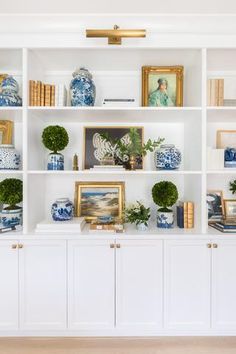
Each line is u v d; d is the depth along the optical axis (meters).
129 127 2.29
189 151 2.18
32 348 1.84
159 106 2.09
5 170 1.94
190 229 2.02
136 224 2.01
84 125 2.30
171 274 1.89
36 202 2.09
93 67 2.22
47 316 1.90
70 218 2.07
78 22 1.87
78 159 2.30
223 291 1.90
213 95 1.97
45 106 1.93
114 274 1.88
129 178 2.31
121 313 1.89
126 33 1.80
